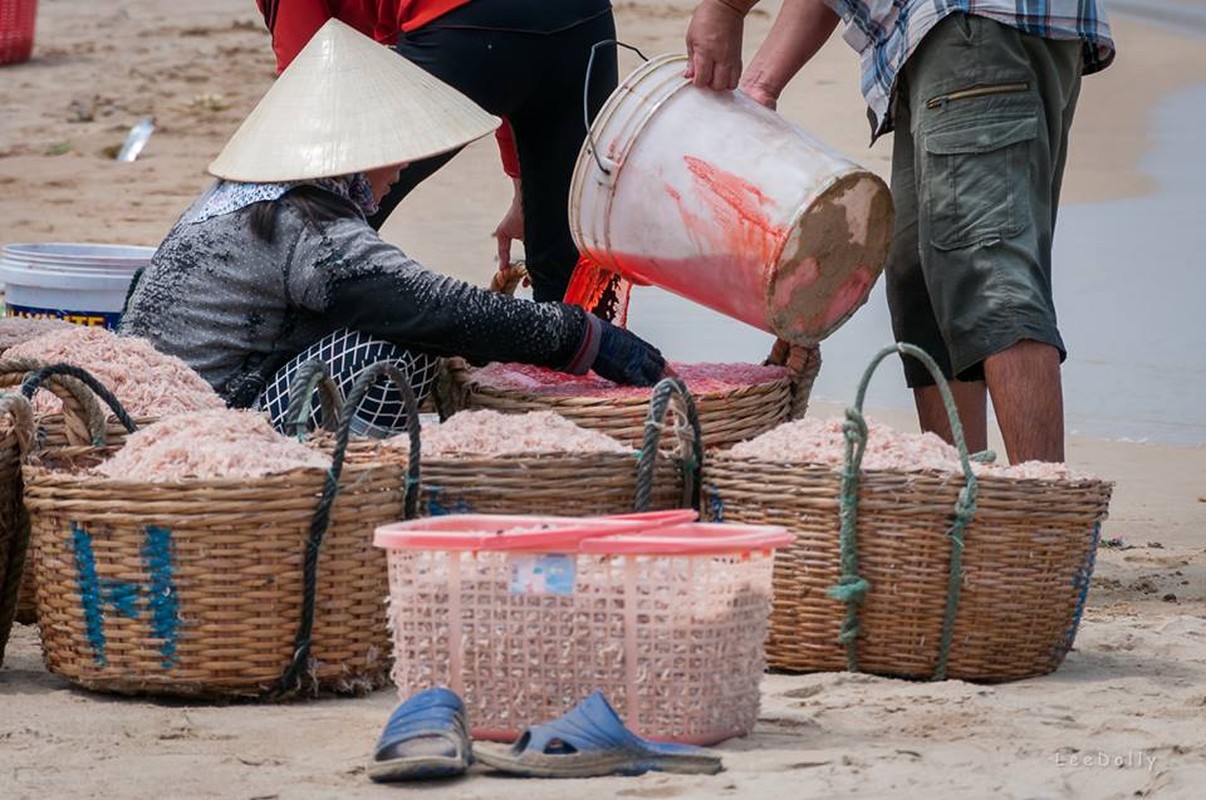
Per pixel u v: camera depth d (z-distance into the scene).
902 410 23.98
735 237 14.62
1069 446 22.38
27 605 13.94
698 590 10.38
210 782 9.75
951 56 15.16
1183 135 52.59
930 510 11.94
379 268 14.02
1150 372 26.05
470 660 10.52
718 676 10.50
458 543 10.37
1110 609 15.05
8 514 12.16
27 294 18.28
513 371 15.45
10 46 61.66
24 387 11.87
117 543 11.33
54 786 9.66
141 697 11.74
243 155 14.38
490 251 33.91
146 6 80.75
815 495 12.08
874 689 11.93
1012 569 12.16
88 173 43.53
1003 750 10.53
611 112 15.29
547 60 18.03
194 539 11.27
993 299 14.91
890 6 15.69
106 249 19.78
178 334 14.32
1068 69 15.69
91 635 11.53
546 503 12.13
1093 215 39.44
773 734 10.89
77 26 73.00
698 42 14.88
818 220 14.41
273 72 60.91
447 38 17.66
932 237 15.28
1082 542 12.43
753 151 14.65
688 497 12.54
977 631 12.21
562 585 10.42
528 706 10.52
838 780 9.77
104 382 13.21
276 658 11.54
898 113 16.22
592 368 14.71
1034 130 15.05
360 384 11.49
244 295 14.18
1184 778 9.92
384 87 14.73
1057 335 14.96
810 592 12.24
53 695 11.74
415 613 10.56
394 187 17.28
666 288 15.78
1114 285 31.94
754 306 14.81
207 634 11.41
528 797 9.43
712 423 14.44
